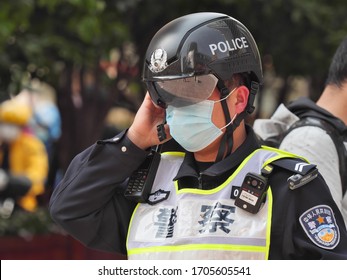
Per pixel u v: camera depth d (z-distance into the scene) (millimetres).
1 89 9367
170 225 4359
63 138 11734
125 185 4719
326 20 10680
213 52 4328
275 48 10992
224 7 10531
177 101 4348
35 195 12570
